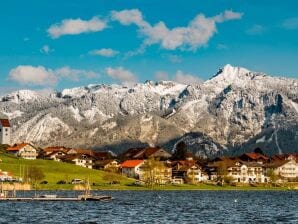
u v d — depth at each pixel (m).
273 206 191.12
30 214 148.75
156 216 146.75
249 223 132.75
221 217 146.50
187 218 142.50
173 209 170.50
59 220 134.38
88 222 130.62
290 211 170.25
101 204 187.50
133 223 129.12
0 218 138.00
